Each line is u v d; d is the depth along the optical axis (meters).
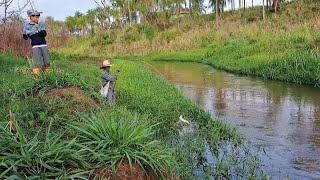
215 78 25.27
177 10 68.25
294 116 13.82
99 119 7.15
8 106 8.62
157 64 37.88
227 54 36.34
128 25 67.38
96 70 20.31
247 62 28.70
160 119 11.81
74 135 6.95
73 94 10.12
